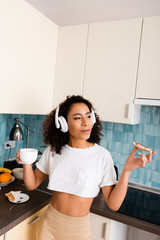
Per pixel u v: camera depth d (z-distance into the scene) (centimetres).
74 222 91
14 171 150
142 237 139
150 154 78
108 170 94
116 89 137
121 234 133
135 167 81
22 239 106
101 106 142
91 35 144
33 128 208
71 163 94
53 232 94
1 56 110
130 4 156
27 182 102
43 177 108
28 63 129
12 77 118
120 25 135
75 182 91
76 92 150
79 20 175
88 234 94
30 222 110
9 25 112
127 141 171
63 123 93
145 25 128
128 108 133
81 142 97
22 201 114
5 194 119
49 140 103
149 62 127
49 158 102
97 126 107
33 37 131
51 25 147
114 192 86
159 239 134
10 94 118
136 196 148
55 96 158
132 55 132
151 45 127
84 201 92
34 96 138
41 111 147
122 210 120
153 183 162
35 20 131
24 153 91
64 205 93
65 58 153
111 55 138
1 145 169
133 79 132
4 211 103
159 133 159
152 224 106
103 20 167
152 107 161
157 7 149
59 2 164
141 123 165
